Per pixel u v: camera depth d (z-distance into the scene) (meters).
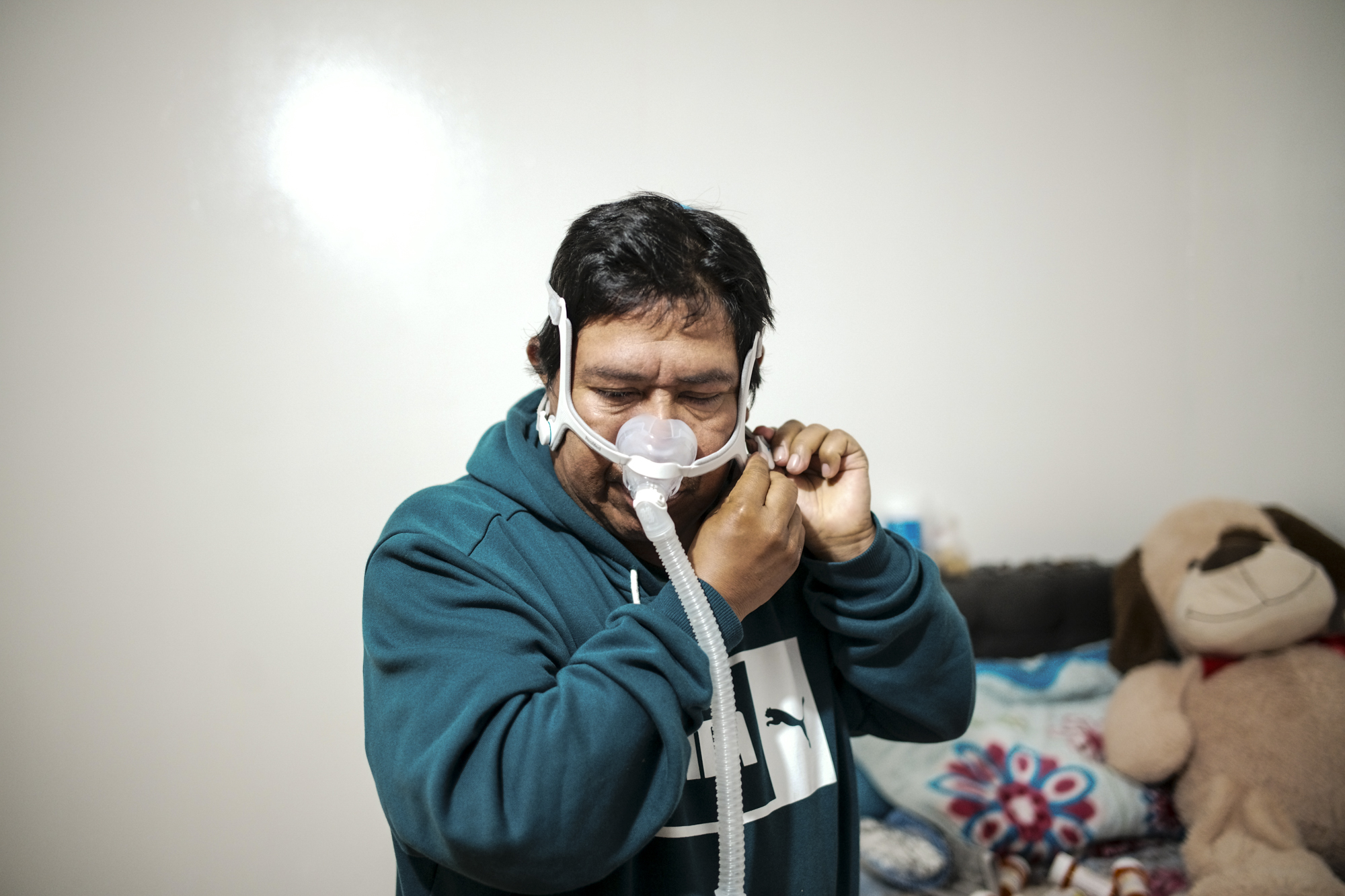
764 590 0.69
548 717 0.59
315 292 1.72
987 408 2.14
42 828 1.60
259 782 1.68
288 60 1.71
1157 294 2.26
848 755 0.84
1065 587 2.05
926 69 2.08
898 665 0.81
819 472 0.82
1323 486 2.11
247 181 1.70
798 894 0.76
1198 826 1.63
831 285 2.02
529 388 1.81
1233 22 2.24
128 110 1.65
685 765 0.61
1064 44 2.19
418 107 1.77
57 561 1.61
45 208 1.62
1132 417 2.25
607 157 1.86
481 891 0.69
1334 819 1.55
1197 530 1.90
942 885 1.62
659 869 0.70
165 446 1.66
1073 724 1.84
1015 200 2.15
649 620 0.63
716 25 1.94
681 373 0.66
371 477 1.74
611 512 0.73
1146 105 2.25
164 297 1.66
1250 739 1.64
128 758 1.63
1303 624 1.70
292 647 1.70
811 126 2.00
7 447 1.59
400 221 1.76
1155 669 1.83
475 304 1.79
